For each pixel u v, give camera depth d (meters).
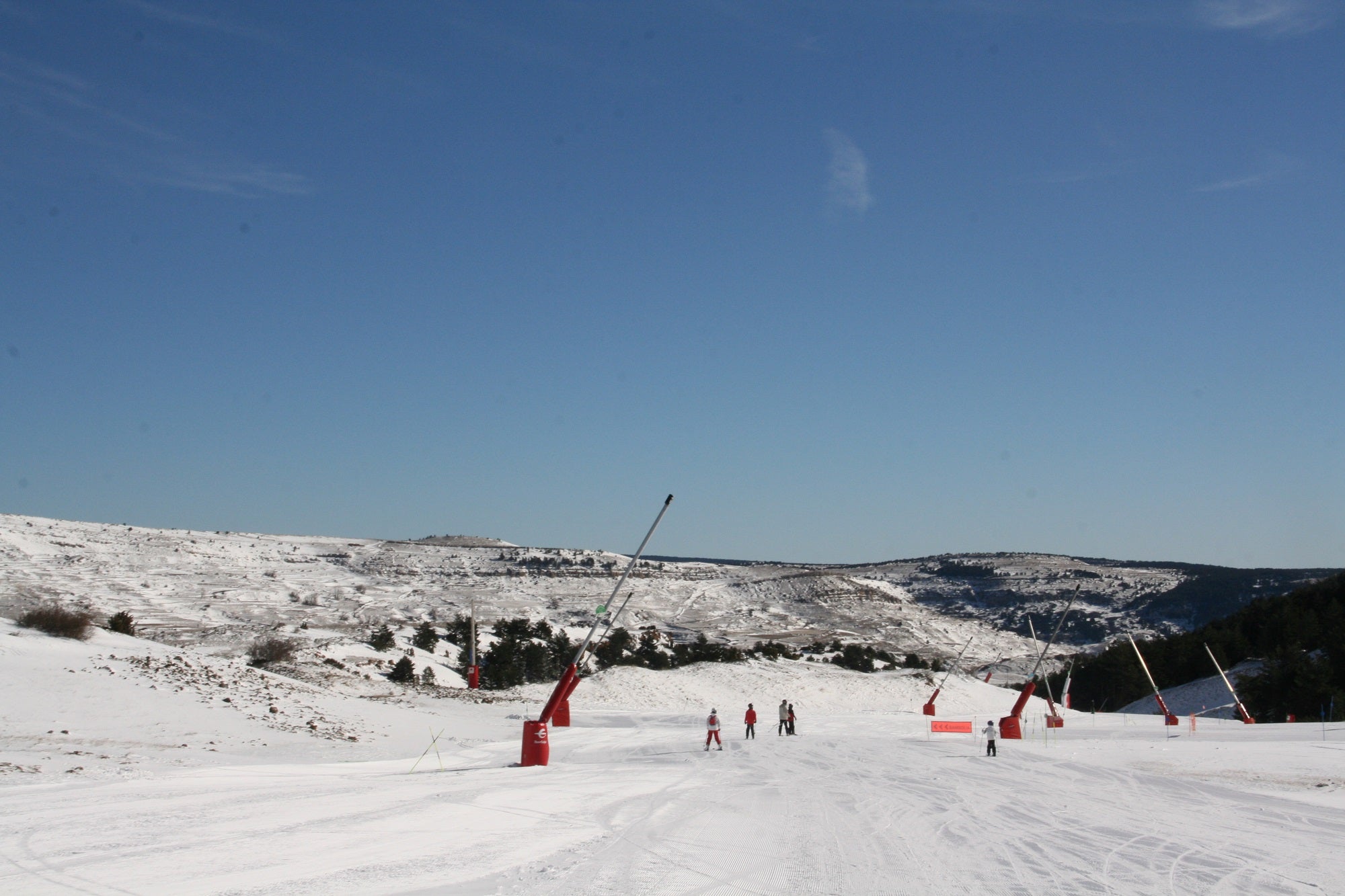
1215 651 96.75
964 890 12.19
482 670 68.69
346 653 64.38
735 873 12.72
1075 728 54.00
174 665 38.91
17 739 26.72
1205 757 33.25
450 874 12.07
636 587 178.88
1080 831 17.38
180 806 16.52
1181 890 12.69
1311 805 21.61
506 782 22.06
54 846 12.84
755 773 26.14
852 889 12.05
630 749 34.41
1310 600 103.81
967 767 29.16
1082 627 190.00
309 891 10.97
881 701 72.25
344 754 30.78
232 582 148.62
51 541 161.00
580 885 11.71
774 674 75.44
